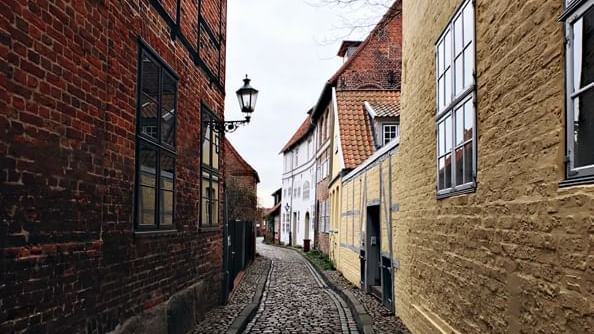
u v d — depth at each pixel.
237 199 30.02
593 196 3.16
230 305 11.74
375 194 12.81
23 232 3.93
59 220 4.43
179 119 8.27
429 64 7.61
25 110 3.94
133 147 6.14
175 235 8.00
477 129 5.32
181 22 8.32
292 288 16.36
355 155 19.33
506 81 4.54
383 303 11.59
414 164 8.59
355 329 9.78
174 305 7.88
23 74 3.91
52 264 4.33
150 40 6.80
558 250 3.60
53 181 4.34
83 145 4.86
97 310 5.18
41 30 4.14
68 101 4.57
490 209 4.96
